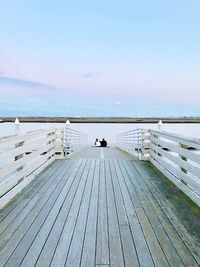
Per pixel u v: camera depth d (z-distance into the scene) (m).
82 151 15.32
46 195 4.42
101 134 42.31
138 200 4.18
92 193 4.54
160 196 4.39
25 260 2.41
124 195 4.44
